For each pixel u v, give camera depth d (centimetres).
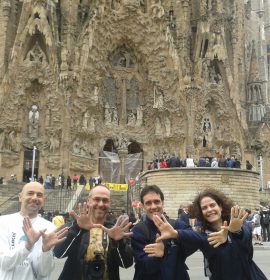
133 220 2023
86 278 523
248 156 5725
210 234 521
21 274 518
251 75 6544
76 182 4669
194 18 6112
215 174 3438
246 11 7725
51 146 4981
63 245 541
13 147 4919
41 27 5153
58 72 5131
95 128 5359
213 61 5762
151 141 5634
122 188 4559
